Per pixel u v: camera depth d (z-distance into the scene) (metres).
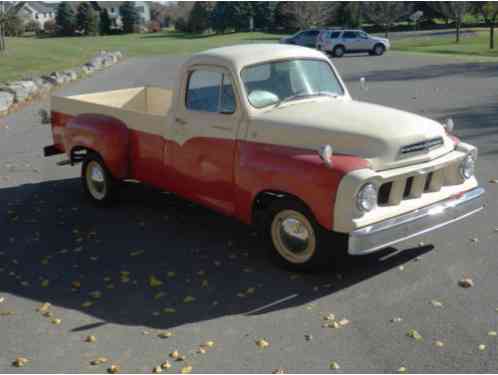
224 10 80.50
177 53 41.06
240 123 5.79
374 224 4.94
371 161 5.04
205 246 6.28
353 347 4.25
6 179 9.16
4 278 5.66
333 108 5.85
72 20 84.38
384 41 36.31
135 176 7.21
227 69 5.87
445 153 5.64
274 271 5.58
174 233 6.70
